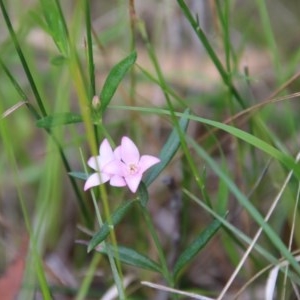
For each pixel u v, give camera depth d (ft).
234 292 1.52
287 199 1.40
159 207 1.65
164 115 1.49
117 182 1.15
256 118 1.44
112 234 1.14
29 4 1.69
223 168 1.42
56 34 1.17
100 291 1.52
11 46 1.58
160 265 1.27
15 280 1.42
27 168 1.70
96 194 1.30
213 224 1.24
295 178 1.40
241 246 1.38
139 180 1.15
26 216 1.19
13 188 1.71
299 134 1.68
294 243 1.46
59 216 1.65
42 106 1.26
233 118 1.36
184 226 1.52
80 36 1.68
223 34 1.43
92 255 1.64
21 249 1.47
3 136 1.20
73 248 1.66
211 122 1.24
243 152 1.56
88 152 1.68
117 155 1.16
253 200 1.48
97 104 1.15
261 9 1.54
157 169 1.22
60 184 1.62
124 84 1.71
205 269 1.58
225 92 1.49
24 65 1.24
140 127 1.61
